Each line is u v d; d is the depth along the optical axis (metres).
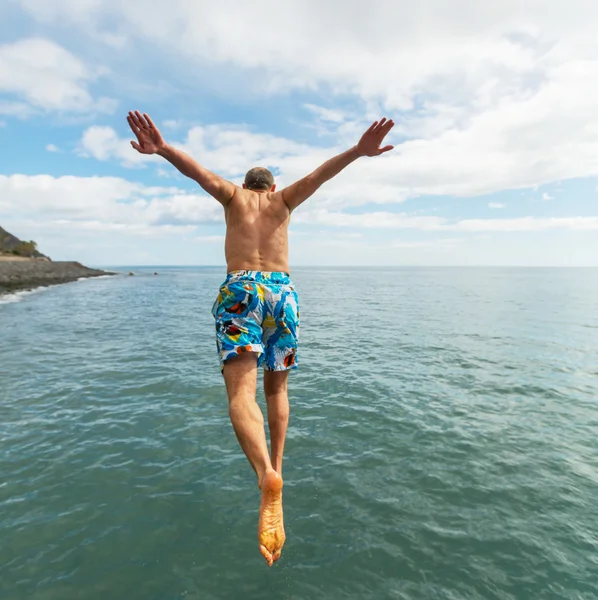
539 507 3.66
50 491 3.86
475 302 23.41
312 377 7.63
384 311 18.69
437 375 7.78
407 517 3.51
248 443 2.22
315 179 2.75
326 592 2.75
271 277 2.63
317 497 3.79
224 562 3.02
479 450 4.74
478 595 2.72
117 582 2.83
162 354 9.42
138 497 3.79
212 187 2.70
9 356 9.00
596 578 2.86
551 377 7.68
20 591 2.74
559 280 60.72
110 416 5.69
